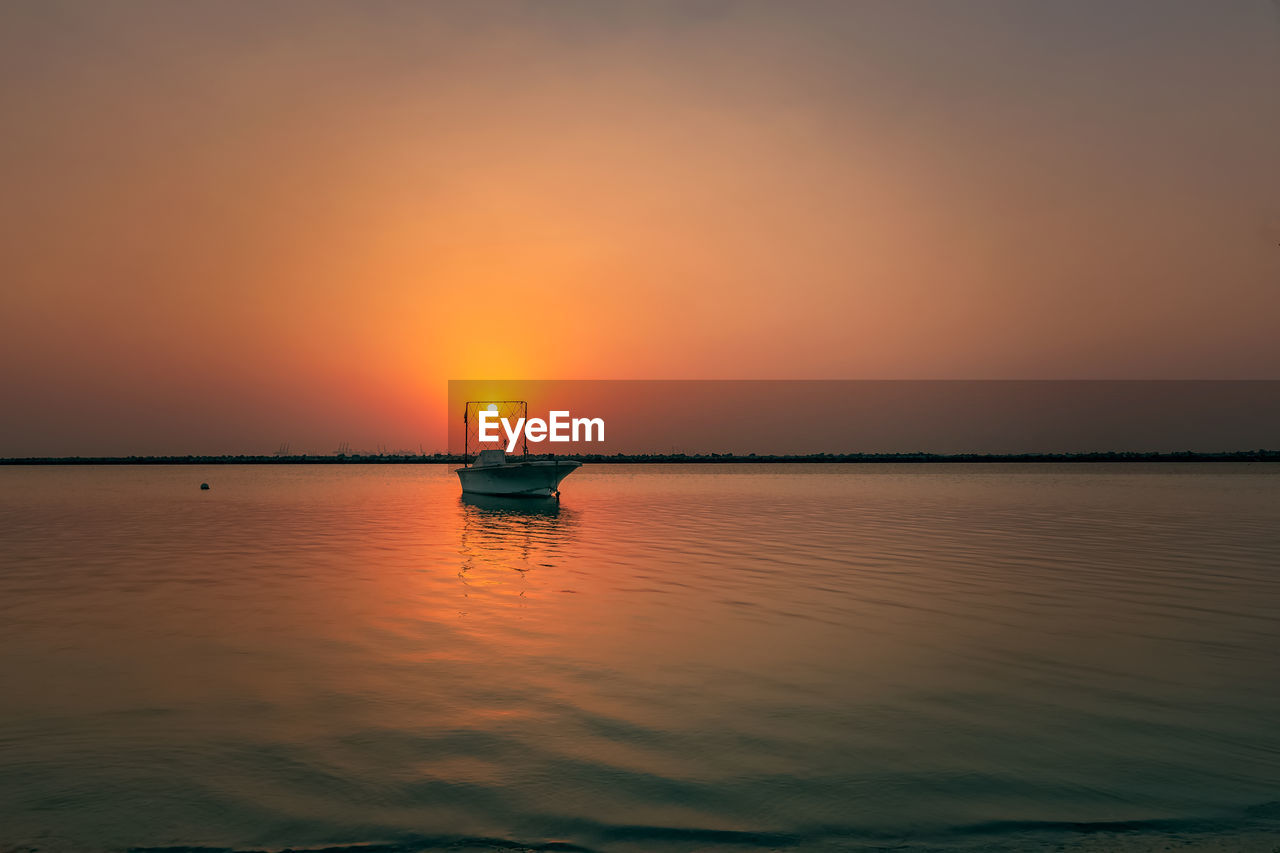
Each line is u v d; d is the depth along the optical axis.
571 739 8.10
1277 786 6.99
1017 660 11.14
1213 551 23.72
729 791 6.89
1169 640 12.31
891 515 39.09
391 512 42.75
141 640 12.42
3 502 53.12
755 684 10.01
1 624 13.66
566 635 12.71
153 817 6.41
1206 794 6.83
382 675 10.43
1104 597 15.98
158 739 8.13
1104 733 8.28
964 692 9.70
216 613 14.60
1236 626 13.30
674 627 13.29
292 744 7.98
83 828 6.23
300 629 13.20
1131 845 5.94
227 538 28.69
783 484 89.12
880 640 12.33
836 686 9.92
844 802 6.67
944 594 16.39
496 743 7.99
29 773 7.27
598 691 9.73
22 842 6.00
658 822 6.32
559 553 23.77
